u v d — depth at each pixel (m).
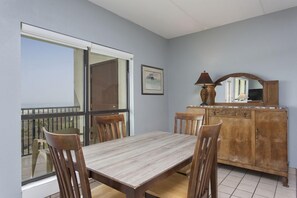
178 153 1.45
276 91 2.87
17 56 1.89
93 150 1.55
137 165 1.20
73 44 2.40
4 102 1.81
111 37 2.89
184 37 3.90
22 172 2.08
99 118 2.10
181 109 3.95
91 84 2.74
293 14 2.76
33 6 2.01
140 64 3.44
